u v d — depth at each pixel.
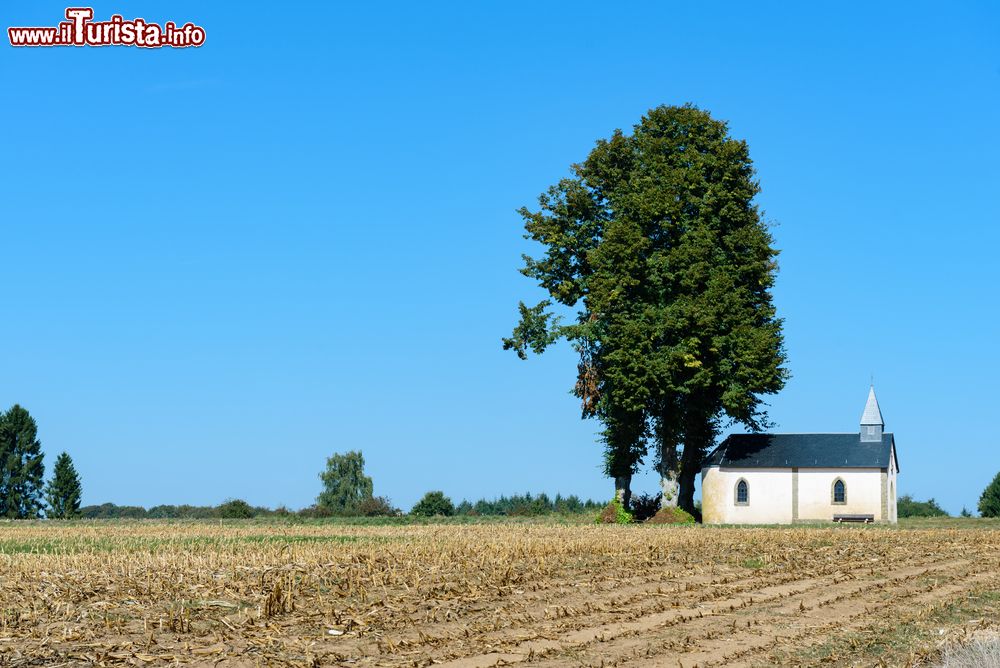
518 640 23.19
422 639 22.91
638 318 73.69
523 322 77.88
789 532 53.00
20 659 20.11
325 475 135.50
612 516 76.56
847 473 78.69
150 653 20.88
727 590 31.48
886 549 44.62
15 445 112.81
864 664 22.05
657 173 75.69
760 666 21.50
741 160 75.56
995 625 26.52
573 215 78.56
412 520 78.44
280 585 26.16
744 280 75.62
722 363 72.69
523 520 79.12
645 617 26.56
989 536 51.75
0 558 33.75
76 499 113.00
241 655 21.00
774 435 82.56
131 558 33.41
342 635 23.03
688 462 80.12
